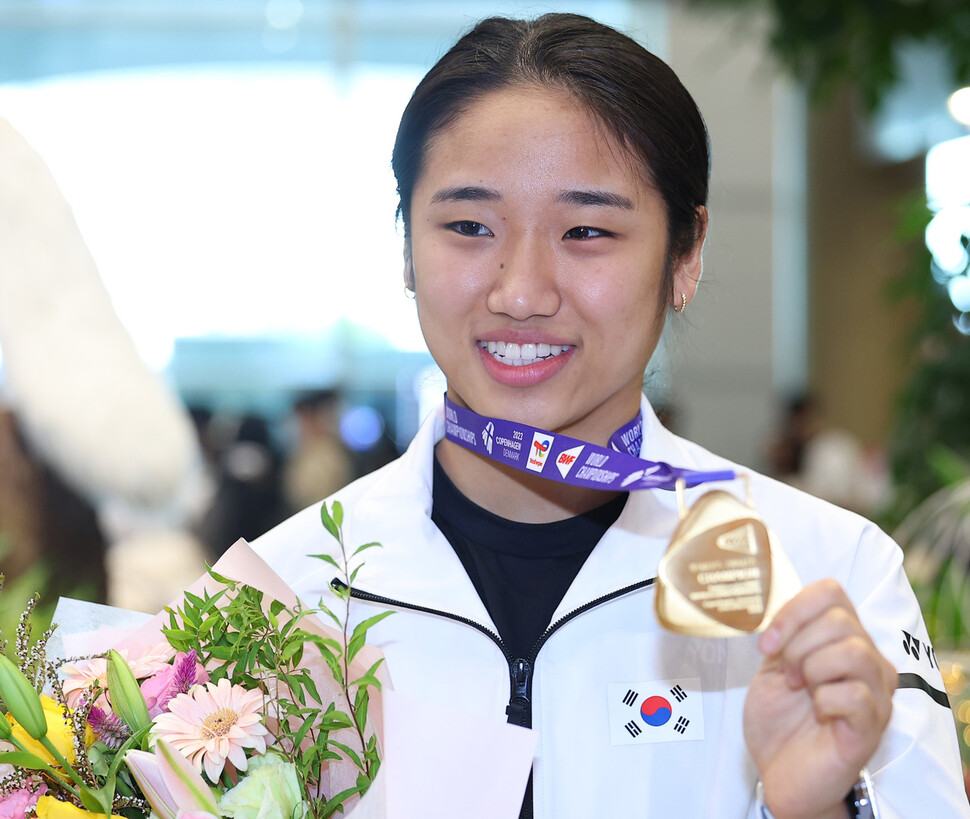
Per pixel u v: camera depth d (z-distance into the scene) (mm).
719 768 950
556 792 938
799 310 8188
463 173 928
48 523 1313
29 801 782
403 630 999
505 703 964
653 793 941
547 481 1039
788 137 8117
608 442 1046
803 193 8156
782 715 746
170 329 7473
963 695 1539
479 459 1048
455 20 7738
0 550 1277
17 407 1305
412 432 7617
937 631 1901
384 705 788
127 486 1346
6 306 1305
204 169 7504
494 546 1042
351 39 7660
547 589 1021
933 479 3334
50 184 1330
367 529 1048
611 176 925
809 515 1058
